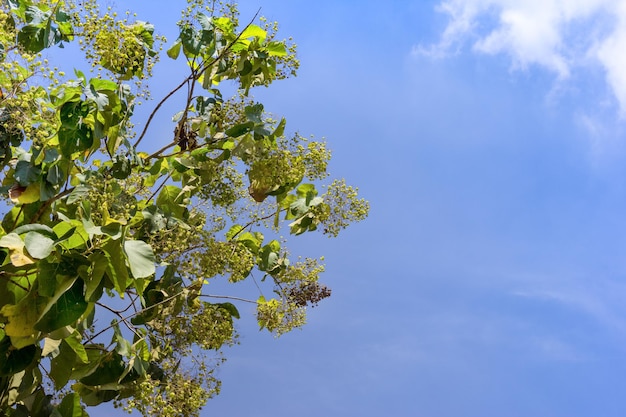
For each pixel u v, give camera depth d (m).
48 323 5.29
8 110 6.07
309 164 8.16
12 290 5.65
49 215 6.79
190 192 8.62
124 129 7.44
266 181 8.03
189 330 7.68
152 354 7.48
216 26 8.20
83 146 6.73
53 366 6.34
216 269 7.82
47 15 8.09
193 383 7.25
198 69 8.24
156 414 6.72
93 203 6.79
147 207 7.85
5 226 6.67
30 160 6.48
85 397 6.83
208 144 8.40
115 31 7.28
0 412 6.28
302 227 8.73
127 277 5.39
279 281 8.88
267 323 8.44
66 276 5.20
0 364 5.80
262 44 8.30
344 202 8.57
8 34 6.53
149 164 8.62
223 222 8.30
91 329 6.79
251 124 8.00
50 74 5.98
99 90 6.73
